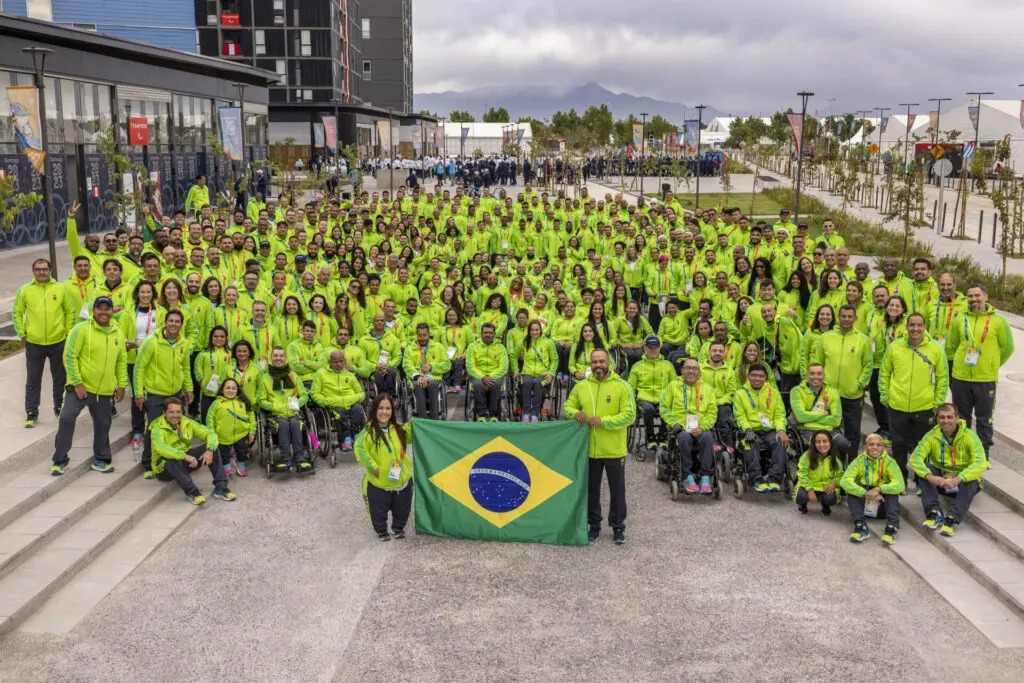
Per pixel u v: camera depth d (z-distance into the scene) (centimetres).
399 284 1916
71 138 3375
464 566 1022
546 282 2033
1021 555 995
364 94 12212
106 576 983
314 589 962
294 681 793
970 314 1234
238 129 3756
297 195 4950
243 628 881
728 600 940
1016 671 809
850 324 1263
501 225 2783
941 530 1066
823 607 925
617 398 1062
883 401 1231
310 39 8712
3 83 2969
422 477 1109
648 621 895
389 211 3083
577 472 1069
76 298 1398
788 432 1262
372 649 844
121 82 3706
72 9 5231
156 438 1169
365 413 1502
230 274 1761
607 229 2572
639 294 2194
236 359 1308
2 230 2972
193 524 1132
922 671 809
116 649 843
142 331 1322
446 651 841
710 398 1227
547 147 8019
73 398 1159
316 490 1253
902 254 3309
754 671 807
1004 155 5444
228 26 8625
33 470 1176
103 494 1152
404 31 12362
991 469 1220
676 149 8594
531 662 822
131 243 1564
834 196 6444
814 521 1154
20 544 991
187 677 799
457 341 1616
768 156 9806
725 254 2125
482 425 1091
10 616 871
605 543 1087
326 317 1556
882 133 8781
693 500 1227
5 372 1666
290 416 1297
